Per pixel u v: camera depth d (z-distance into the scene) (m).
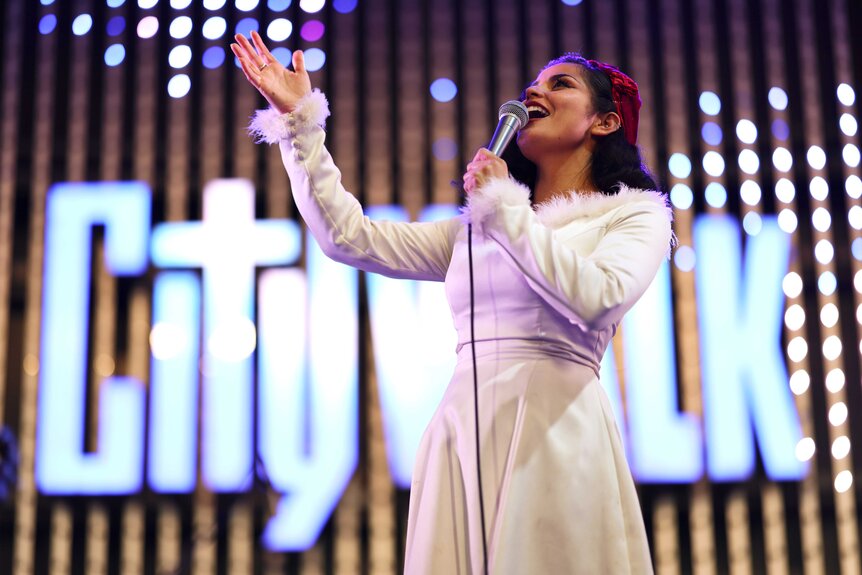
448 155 9.38
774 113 9.50
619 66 9.55
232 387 8.95
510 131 3.58
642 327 8.98
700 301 9.10
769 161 9.41
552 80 3.92
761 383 8.99
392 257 3.82
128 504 8.88
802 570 8.79
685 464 8.84
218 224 9.20
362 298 9.09
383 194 9.30
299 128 3.64
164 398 8.95
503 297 3.42
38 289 9.27
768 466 8.90
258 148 9.34
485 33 9.58
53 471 8.91
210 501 8.82
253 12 9.58
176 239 9.20
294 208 9.22
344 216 3.71
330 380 8.93
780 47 9.65
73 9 9.70
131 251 9.21
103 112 9.50
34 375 9.15
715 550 8.79
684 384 8.98
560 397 3.29
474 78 9.50
